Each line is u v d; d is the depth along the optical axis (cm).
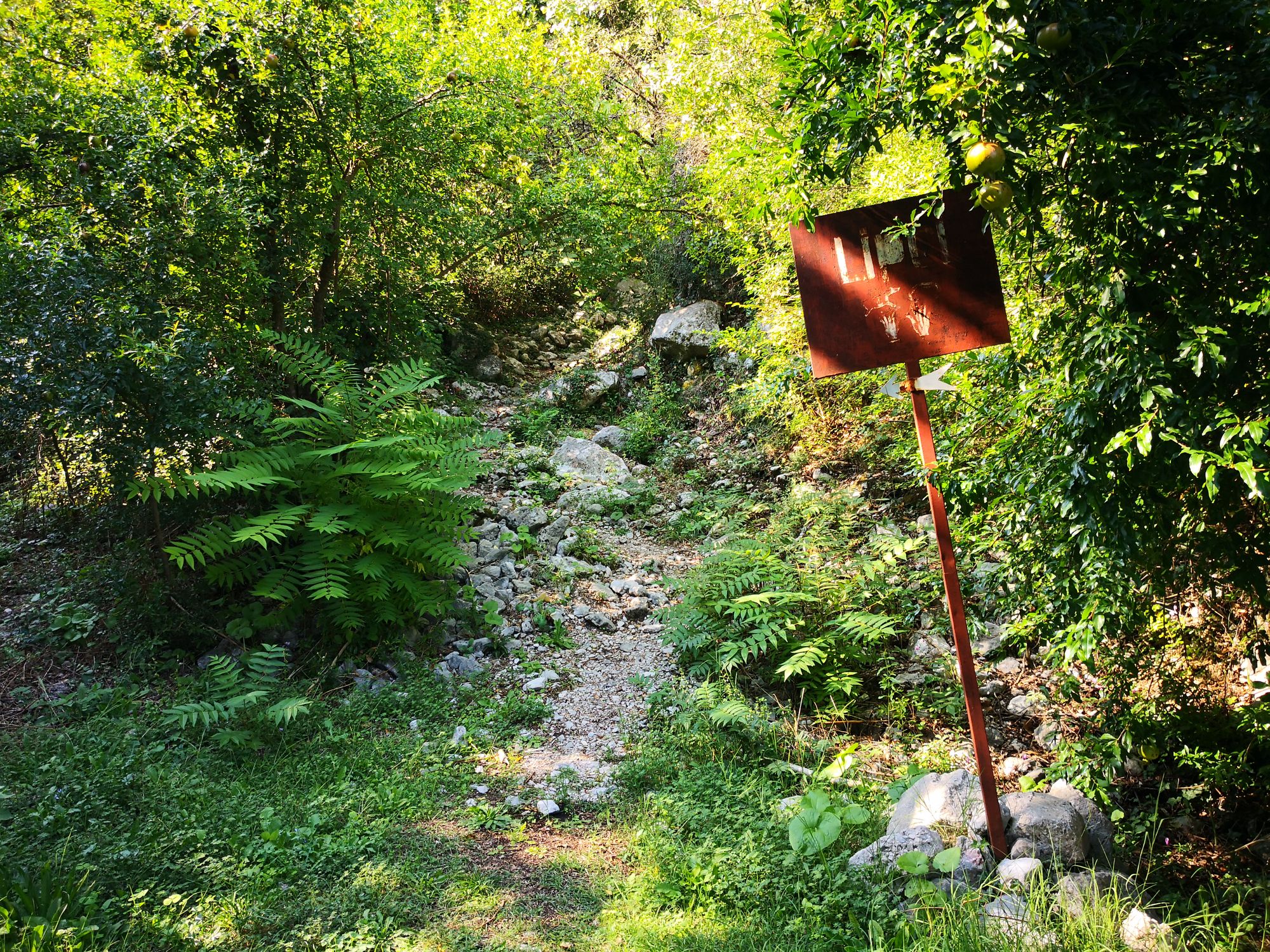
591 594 610
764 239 756
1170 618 377
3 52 530
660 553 685
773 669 506
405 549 530
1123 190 233
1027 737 441
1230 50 215
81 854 317
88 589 549
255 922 293
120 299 489
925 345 333
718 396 901
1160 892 319
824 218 338
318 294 714
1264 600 284
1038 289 338
